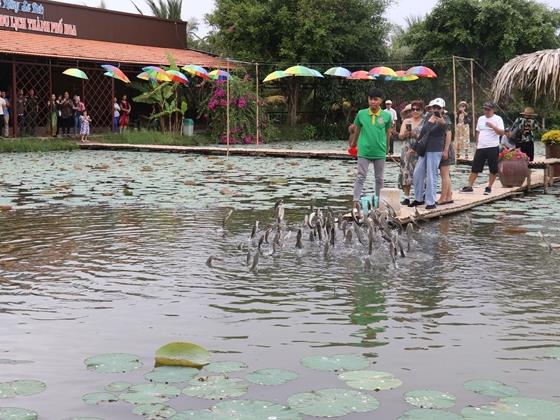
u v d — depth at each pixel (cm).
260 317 486
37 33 2595
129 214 930
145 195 1120
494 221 890
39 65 2573
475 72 3234
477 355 414
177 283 577
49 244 735
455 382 374
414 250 711
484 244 743
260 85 3212
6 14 2478
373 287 566
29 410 335
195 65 2767
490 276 603
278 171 1577
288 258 673
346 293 548
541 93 1301
